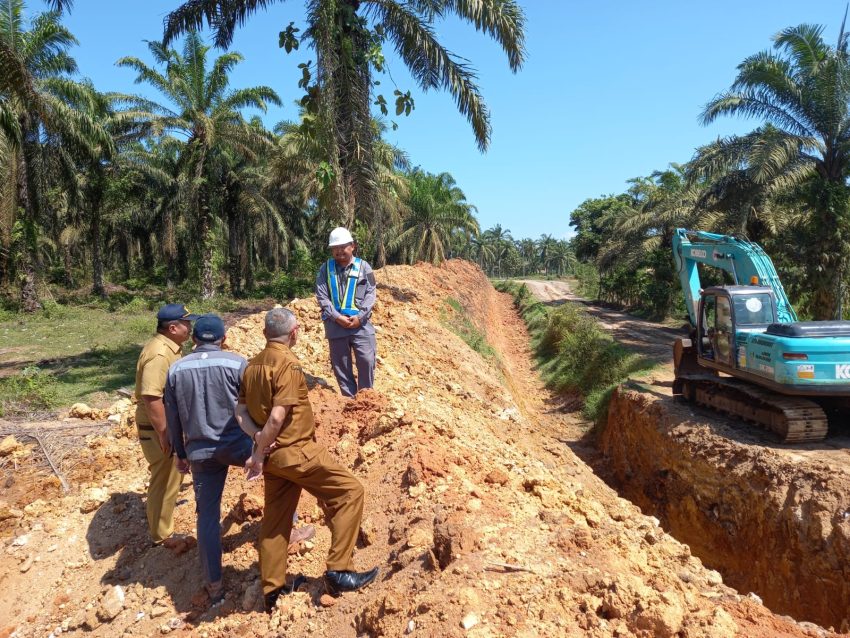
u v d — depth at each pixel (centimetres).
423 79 1182
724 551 861
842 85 1523
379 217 1098
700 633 293
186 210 3083
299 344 874
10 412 744
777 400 920
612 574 330
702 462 945
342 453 541
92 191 3016
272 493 343
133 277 4616
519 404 1472
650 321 3064
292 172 2577
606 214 5644
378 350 972
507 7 1073
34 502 495
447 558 337
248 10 1130
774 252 1969
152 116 2545
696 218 1944
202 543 363
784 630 329
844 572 667
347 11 962
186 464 375
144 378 390
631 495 1132
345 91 1020
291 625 325
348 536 341
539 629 280
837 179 1647
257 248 4231
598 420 1425
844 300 1802
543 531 379
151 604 377
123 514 478
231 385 360
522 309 3716
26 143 2205
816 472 765
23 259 2369
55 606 395
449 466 467
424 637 276
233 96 2588
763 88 1619
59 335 1789
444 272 2538
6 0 1955
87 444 587
